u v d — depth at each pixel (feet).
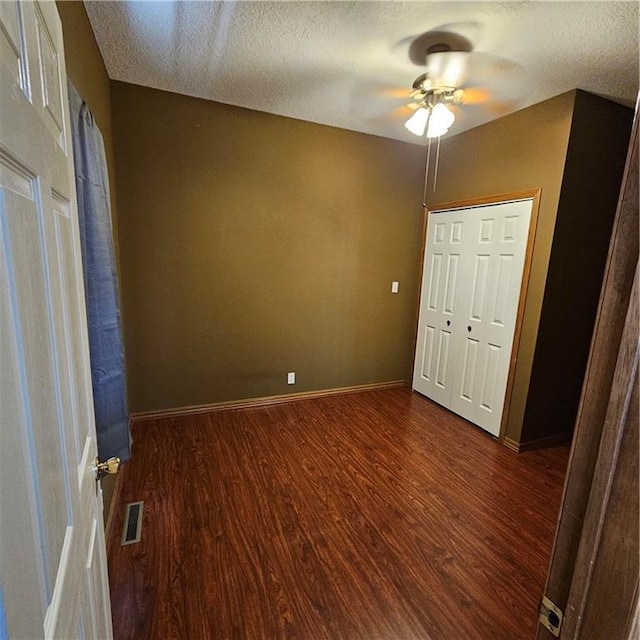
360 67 7.27
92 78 6.27
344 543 6.00
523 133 8.77
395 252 12.21
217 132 9.41
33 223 1.85
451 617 4.84
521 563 5.74
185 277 9.77
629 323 1.42
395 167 11.63
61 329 2.33
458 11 5.50
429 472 8.10
